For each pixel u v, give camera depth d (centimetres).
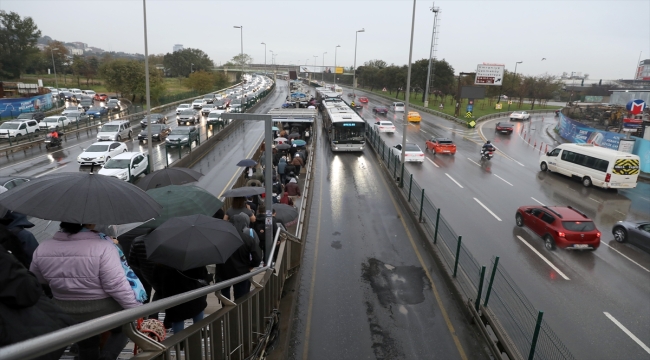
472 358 899
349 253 1453
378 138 3269
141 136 3478
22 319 216
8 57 8119
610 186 2356
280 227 1046
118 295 328
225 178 2506
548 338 805
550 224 1548
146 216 360
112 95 7725
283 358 808
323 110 4747
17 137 3322
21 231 432
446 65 7381
